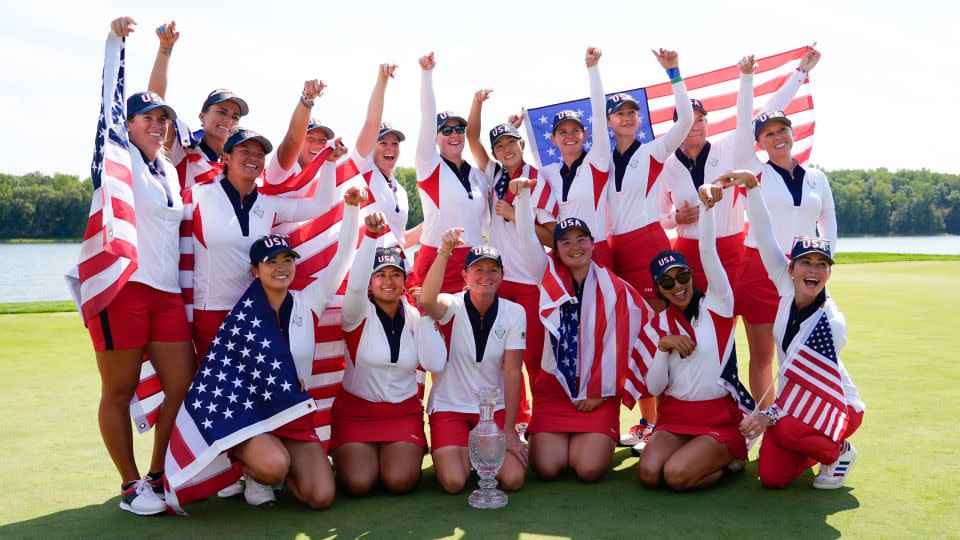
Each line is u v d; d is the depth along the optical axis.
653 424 6.12
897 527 4.16
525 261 5.88
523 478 5.07
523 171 6.58
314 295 5.04
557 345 5.56
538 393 5.71
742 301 6.10
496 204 6.59
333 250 5.70
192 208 5.04
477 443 4.67
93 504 4.77
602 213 6.32
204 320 5.02
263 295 4.88
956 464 5.16
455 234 5.09
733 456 5.01
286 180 5.74
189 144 5.34
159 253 4.77
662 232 6.37
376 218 4.94
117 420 4.72
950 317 12.19
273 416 4.67
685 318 5.19
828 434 4.70
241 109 5.81
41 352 9.71
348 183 5.84
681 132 6.18
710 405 5.10
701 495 4.84
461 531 4.25
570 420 5.41
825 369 4.86
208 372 4.68
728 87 7.73
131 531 4.33
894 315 12.48
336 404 5.30
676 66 6.12
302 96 5.46
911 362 8.37
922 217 106.81
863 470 5.11
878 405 6.58
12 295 24.22
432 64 6.45
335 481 5.32
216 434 4.55
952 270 23.03
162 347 4.81
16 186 91.12
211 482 4.66
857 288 17.31
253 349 4.73
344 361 5.51
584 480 5.16
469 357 5.31
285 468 4.59
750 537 4.07
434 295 5.18
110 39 4.69
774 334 5.21
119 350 4.64
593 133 6.25
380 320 5.14
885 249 61.19
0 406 6.95
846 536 4.06
